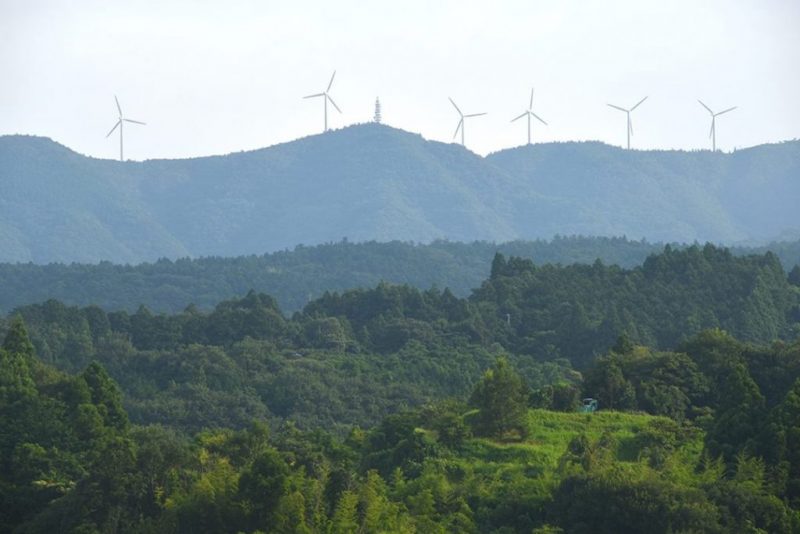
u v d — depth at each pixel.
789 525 190.38
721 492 194.38
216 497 198.12
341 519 189.38
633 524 192.38
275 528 192.00
